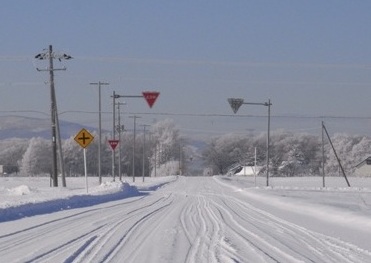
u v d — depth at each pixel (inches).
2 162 7455.7
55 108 2373.3
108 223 940.0
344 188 3046.3
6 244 674.8
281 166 7106.3
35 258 571.8
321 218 1082.1
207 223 945.5
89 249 636.7
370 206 1306.6
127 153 7347.4
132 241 708.0
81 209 1285.7
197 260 565.0
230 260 564.7
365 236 790.5
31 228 858.1
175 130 7716.5
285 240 733.9
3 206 1114.7
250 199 1793.8
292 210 1301.7
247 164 7372.1
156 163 7229.3
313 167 7234.3
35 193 1924.2
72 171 6934.1
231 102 2094.0
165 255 597.0
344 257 596.1
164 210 1250.0
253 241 718.5
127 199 1753.2
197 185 3243.1
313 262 561.6
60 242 692.7
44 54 2322.8
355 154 6373.0
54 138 2379.4
